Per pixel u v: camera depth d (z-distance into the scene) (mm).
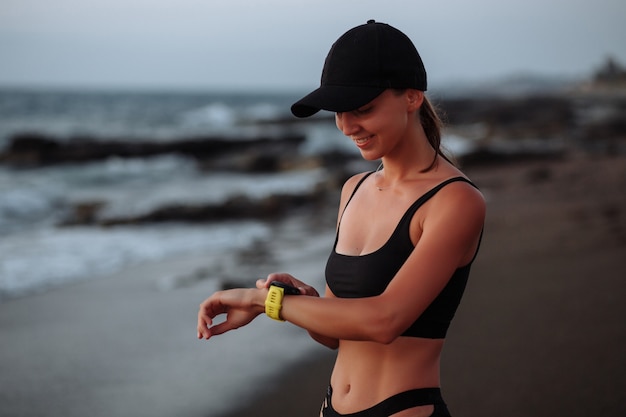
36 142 25312
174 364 5176
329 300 1772
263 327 6008
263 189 18125
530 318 5480
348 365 1990
